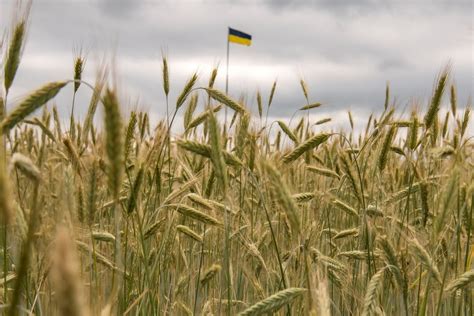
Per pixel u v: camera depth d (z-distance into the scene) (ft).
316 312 9.12
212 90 16.33
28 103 9.11
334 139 27.66
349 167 17.19
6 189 5.57
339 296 19.56
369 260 16.37
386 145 18.49
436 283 16.12
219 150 11.90
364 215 16.74
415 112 18.90
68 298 3.98
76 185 12.25
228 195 18.17
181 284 17.70
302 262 16.17
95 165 11.84
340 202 19.80
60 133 17.02
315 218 21.58
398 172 23.62
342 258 19.62
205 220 15.58
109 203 16.79
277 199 9.90
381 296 15.97
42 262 12.56
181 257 20.02
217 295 19.49
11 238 12.85
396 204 21.18
